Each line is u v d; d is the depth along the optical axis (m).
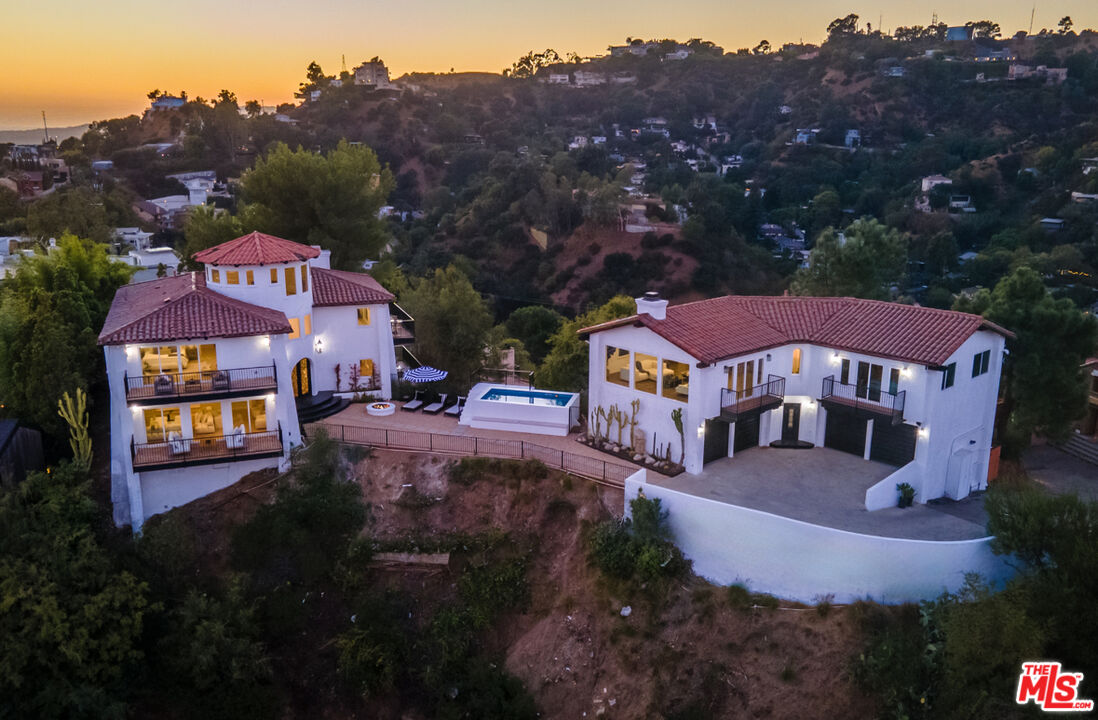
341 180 50.31
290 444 32.91
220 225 50.34
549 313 76.44
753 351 32.25
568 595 28.66
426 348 47.25
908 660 23.52
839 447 34.59
